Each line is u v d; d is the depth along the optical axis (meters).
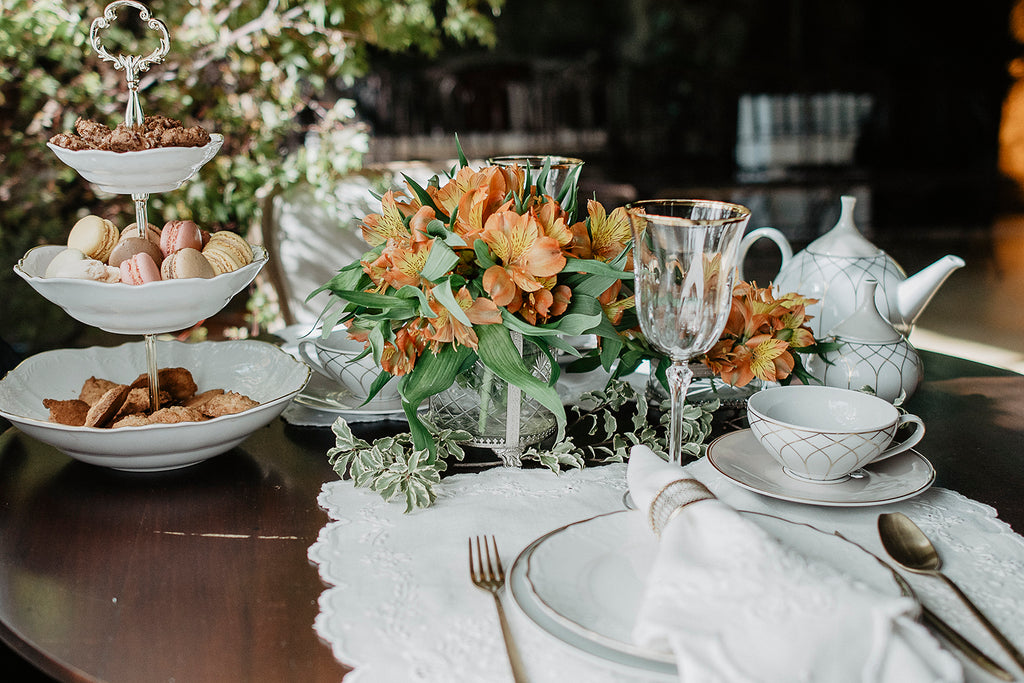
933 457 0.89
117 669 0.57
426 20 2.49
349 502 0.80
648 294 0.74
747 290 0.94
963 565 0.67
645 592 0.60
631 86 6.10
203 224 2.55
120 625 0.62
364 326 0.85
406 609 0.62
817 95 6.14
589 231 0.88
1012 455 0.90
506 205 0.80
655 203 0.76
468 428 0.90
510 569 0.62
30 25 2.10
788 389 0.84
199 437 0.82
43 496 0.82
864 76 6.16
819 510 0.76
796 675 0.49
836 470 0.77
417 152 5.76
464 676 0.55
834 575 0.55
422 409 1.00
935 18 6.16
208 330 3.22
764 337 0.91
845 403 0.83
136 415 0.85
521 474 0.85
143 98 2.47
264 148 2.52
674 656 0.52
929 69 6.18
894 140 6.19
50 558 0.71
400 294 0.82
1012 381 1.13
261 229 1.86
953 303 4.10
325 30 2.41
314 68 2.58
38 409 0.93
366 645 0.58
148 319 0.81
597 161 6.14
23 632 0.61
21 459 0.90
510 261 0.79
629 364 0.92
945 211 5.83
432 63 5.73
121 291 0.78
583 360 0.94
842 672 0.50
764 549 0.56
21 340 2.55
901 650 0.51
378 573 0.67
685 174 6.04
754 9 6.14
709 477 0.83
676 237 0.70
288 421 0.99
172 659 0.58
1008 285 4.38
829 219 5.49
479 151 5.89
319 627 0.60
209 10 2.38
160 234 0.88
